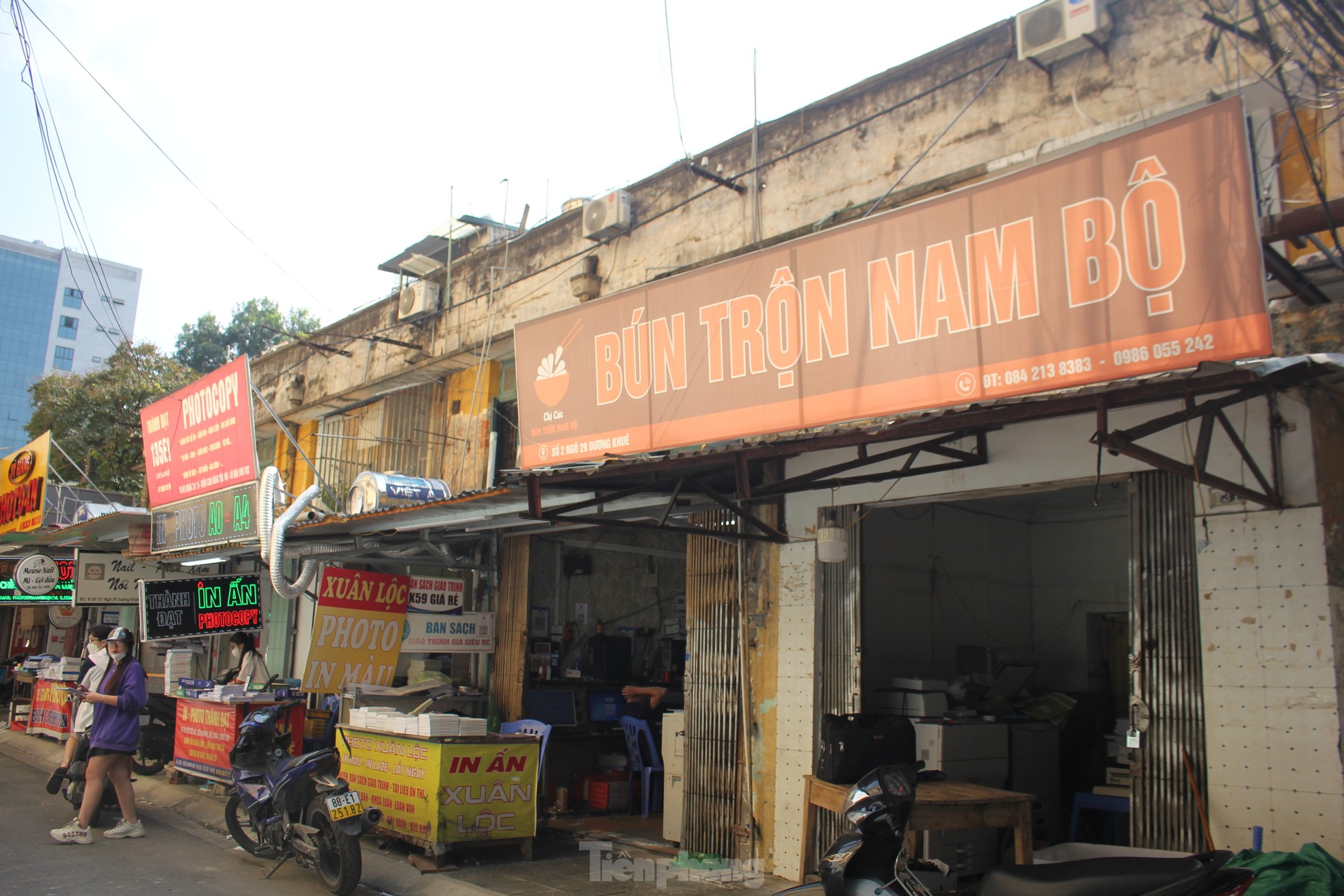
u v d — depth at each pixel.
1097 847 5.14
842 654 6.71
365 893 6.48
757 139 8.55
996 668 8.89
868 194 7.62
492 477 11.26
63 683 13.24
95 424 23.19
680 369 6.28
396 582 9.45
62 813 8.80
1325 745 4.43
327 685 8.94
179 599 10.57
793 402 5.58
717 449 5.41
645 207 9.62
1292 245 4.85
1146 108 6.07
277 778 6.87
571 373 7.02
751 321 5.87
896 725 5.95
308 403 14.87
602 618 10.69
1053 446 5.72
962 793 5.14
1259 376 3.55
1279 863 4.06
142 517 13.22
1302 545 4.62
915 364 5.00
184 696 10.26
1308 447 4.66
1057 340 4.43
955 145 7.09
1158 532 5.19
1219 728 4.78
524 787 7.37
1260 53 5.53
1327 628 4.50
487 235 12.84
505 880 6.70
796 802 6.75
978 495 6.16
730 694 7.43
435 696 9.55
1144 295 4.14
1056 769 7.55
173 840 7.80
